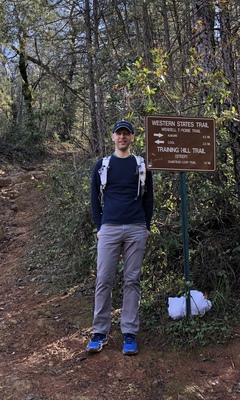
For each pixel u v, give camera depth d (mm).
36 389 2936
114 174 3357
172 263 4355
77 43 10234
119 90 4480
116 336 3645
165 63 3996
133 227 3346
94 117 8352
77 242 5402
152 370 3125
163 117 3438
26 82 17000
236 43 4523
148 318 3822
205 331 3475
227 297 3859
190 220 4297
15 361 3359
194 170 3469
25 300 4824
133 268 3383
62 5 10211
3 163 13883
